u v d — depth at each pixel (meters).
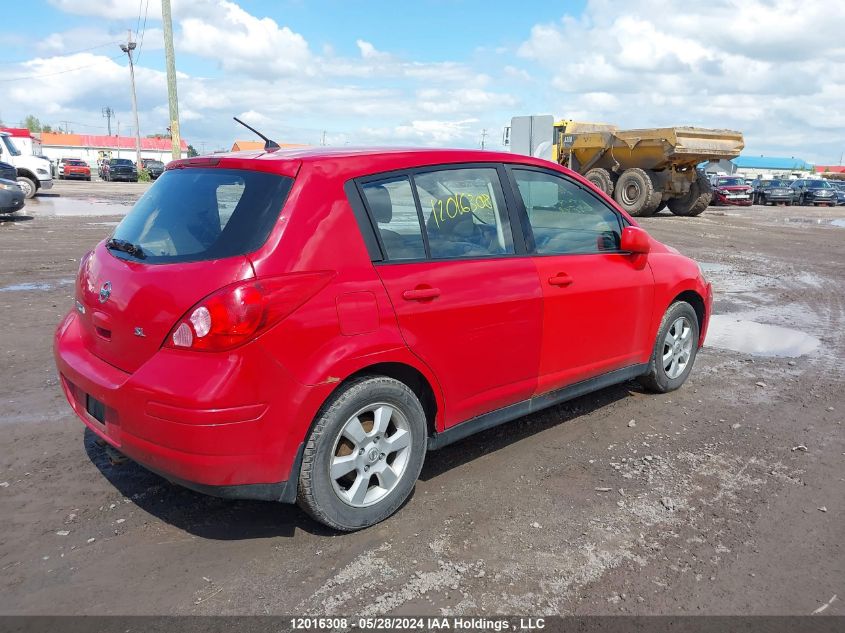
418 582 2.78
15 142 23.80
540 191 3.96
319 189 2.93
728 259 13.00
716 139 21.53
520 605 2.65
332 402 2.91
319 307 2.79
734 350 6.50
